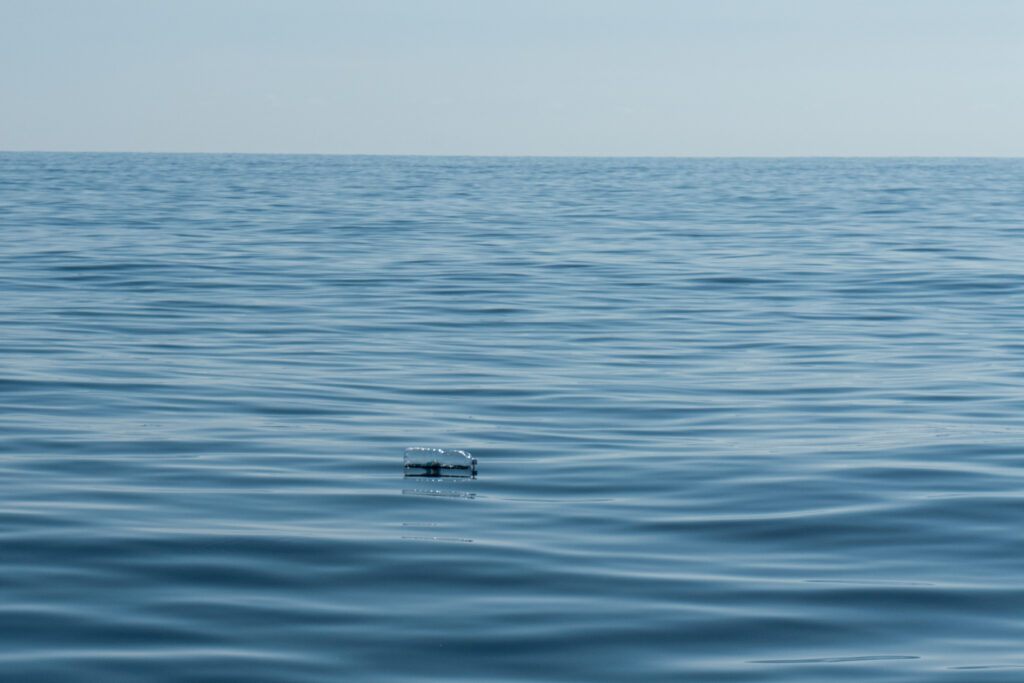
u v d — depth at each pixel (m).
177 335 27.23
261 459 16.45
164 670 9.46
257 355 24.97
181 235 52.34
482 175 139.88
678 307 32.66
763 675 9.52
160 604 10.79
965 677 9.48
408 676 9.45
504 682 9.38
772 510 14.07
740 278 38.72
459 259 43.78
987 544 12.74
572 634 10.27
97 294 33.53
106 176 121.00
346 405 20.30
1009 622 10.59
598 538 12.97
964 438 17.89
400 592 11.19
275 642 10.03
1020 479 15.40
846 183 119.81
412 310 31.66
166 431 18.06
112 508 13.77
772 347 26.66
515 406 20.47
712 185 114.25
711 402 20.88
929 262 43.19
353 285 36.34
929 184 116.75
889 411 20.05
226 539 12.62
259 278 37.66
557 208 75.75
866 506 14.20
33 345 25.41
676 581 11.57
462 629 10.34
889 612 10.81
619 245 50.00
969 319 30.61
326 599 10.98
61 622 10.34
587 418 19.59
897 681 9.41
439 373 23.36
